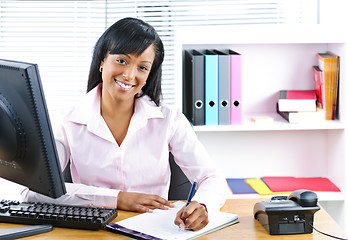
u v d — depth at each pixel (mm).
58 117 2086
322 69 2914
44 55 3043
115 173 2037
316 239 1530
